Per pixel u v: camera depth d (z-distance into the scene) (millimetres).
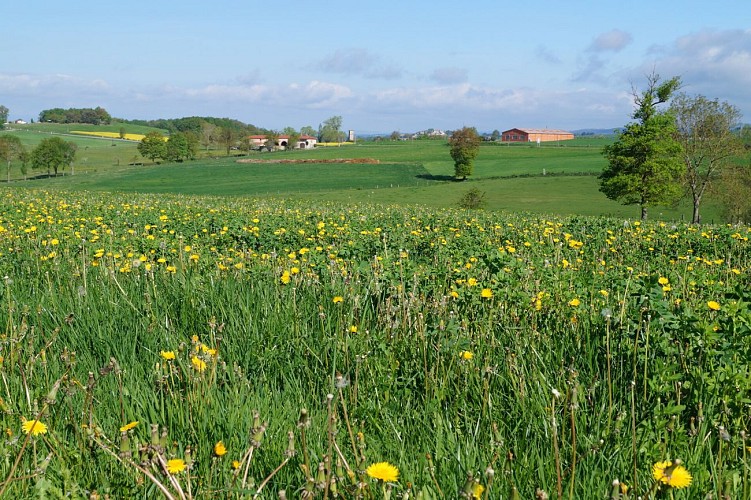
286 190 95938
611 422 3326
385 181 106688
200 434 3193
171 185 104375
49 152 130375
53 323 5180
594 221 20547
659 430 3197
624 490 2492
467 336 4570
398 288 5578
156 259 8414
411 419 3676
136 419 3434
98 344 4691
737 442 3176
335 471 2496
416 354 4395
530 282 6203
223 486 2756
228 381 4121
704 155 56781
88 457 2963
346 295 5480
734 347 3857
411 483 2674
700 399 3564
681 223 20047
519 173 114500
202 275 6832
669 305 5207
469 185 95750
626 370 4066
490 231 16516
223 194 90500
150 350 4512
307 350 4574
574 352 4398
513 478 2857
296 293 5855
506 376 4066
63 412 3441
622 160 56219
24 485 2693
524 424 3518
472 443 3242
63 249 9000
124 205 23234
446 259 9594
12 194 32625
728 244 13945
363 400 3826
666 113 55750
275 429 3309
